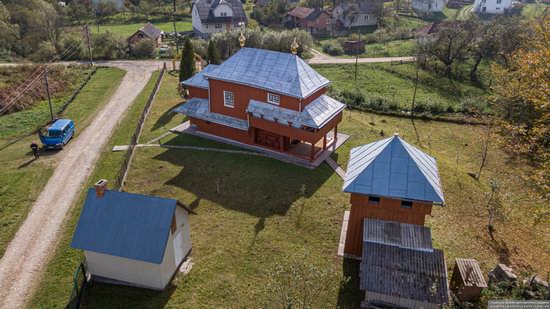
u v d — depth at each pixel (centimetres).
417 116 5269
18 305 2331
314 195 3291
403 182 2384
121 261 2350
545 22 4103
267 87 3681
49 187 3456
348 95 5769
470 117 5269
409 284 2183
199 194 3309
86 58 8088
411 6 13512
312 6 12925
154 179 3525
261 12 11881
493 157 4306
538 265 2677
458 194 3375
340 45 9325
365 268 2258
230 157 3881
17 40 8175
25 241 2825
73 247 2353
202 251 2684
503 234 2955
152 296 2348
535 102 3353
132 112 5041
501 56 7181
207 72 4012
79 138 4375
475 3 13200
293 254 2650
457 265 2302
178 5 13062
